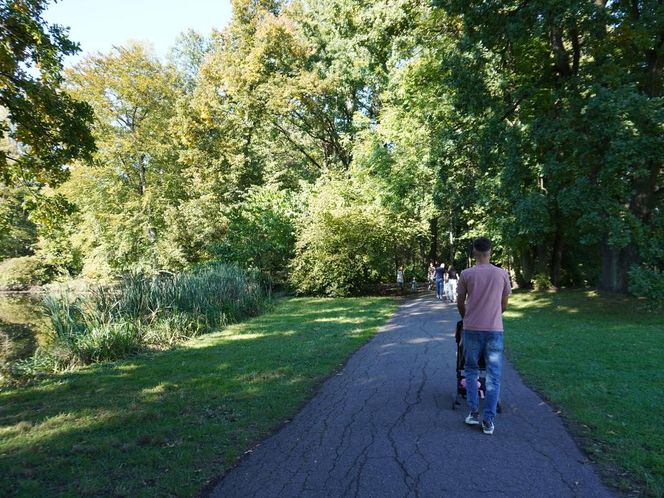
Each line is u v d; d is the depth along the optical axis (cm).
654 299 1278
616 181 1243
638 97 1189
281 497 351
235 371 789
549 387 623
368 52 2742
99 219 3544
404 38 2119
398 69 2373
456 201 1894
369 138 2961
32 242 4588
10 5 1108
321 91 3095
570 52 1559
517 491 348
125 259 3334
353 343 1014
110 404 620
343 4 2502
